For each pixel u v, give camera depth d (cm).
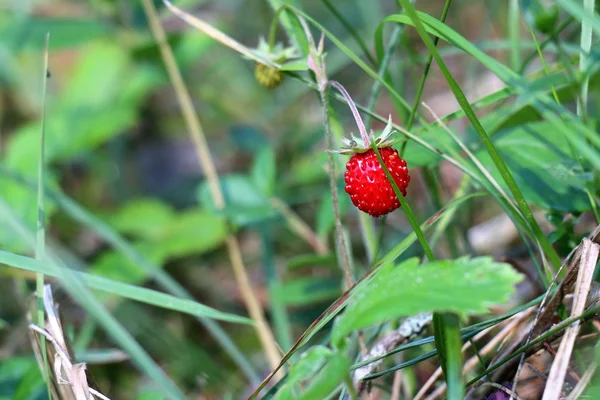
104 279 34
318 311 45
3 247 45
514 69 38
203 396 41
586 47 33
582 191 35
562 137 36
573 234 36
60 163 61
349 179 33
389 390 36
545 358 35
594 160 31
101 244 54
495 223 44
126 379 43
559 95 36
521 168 35
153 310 46
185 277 50
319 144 59
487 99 35
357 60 34
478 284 29
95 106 61
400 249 32
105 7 53
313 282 42
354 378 34
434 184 39
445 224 38
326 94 34
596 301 32
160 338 43
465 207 41
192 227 49
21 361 37
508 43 40
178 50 54
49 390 33
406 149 36
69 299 45
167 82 62
